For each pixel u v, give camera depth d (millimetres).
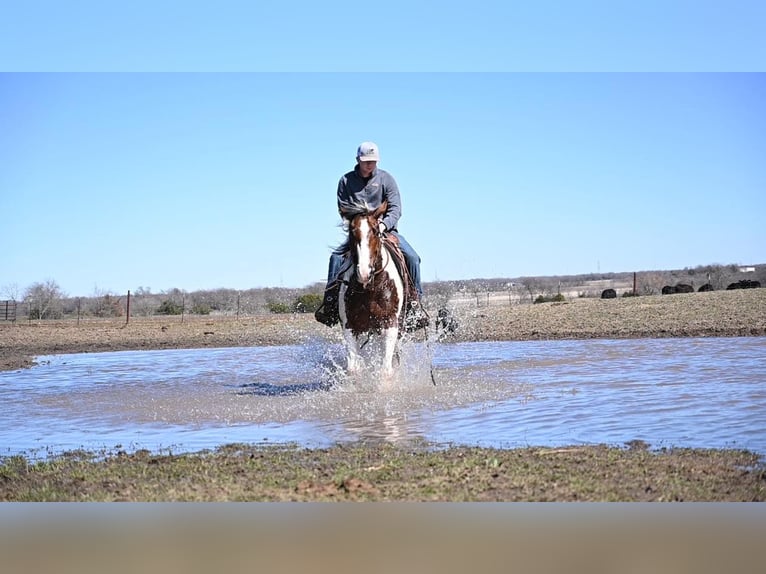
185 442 8281
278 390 12148
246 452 7555
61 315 48875
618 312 26656
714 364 13492
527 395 10633
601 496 5723
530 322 25766
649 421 8586
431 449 7414
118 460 7430
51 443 8570
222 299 52656
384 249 10812
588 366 13914
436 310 14086
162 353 21703
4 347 25172
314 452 7402
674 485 5934
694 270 58812
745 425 8266
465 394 10797
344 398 10688
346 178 11586
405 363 12891
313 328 28766
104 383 14047
